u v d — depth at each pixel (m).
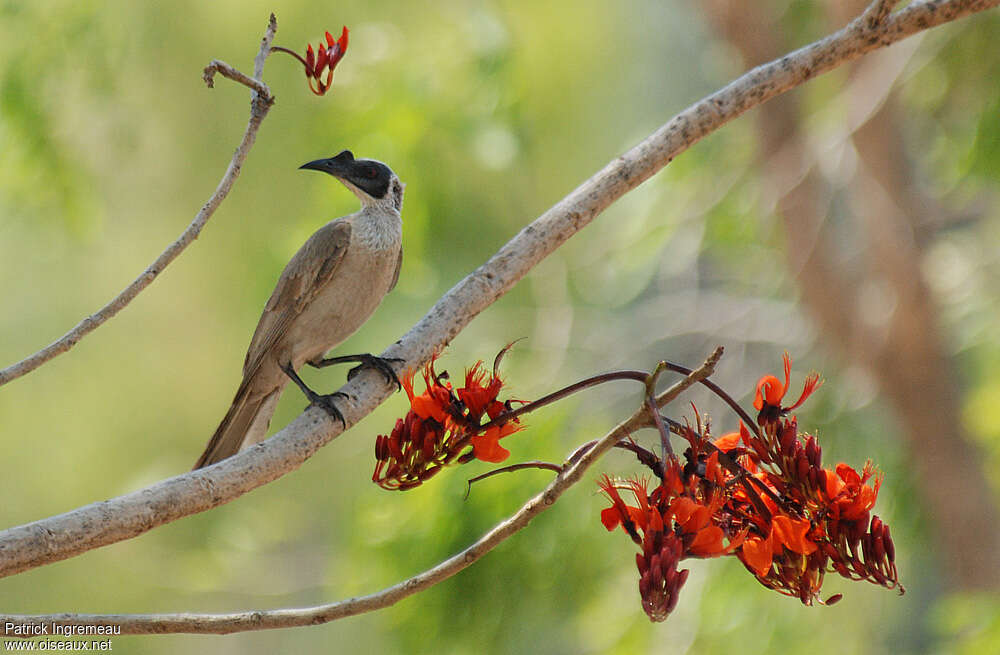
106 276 15.24
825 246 13.73
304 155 13.62
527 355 12.47
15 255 15.45
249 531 13.64
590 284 14.56
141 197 14.34
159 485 3.82
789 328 14.66
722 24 13.65
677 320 13.89
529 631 11.88
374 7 13.14
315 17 13.14
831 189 13.60
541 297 12.99
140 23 12.58
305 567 13.53
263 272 12.84
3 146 11.36
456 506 10.80
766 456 3.53
